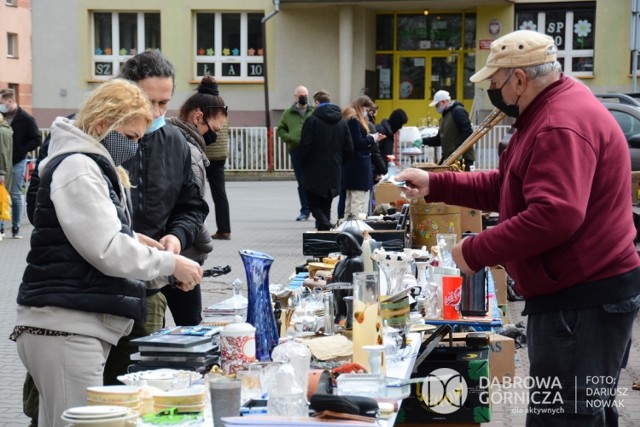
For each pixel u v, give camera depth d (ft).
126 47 117.60
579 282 15.34
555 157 14.83
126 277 14.97
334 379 14.02
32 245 15.11
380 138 52.49
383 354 14.75
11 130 54.08
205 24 116.37
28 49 117.80
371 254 19.35
